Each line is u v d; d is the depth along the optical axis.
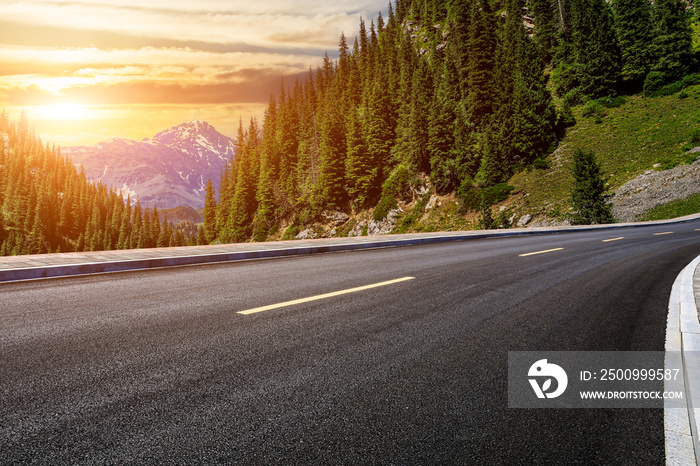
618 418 1.98
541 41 74.62
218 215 116.75
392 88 84.62
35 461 1.50
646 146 48.41
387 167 75.44
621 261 8.30
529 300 4.62
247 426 1.79
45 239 150.75
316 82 127.19
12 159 190.50
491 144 55.69
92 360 2.54
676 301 4.64
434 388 2.26
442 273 6.49
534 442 1.74
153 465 1.50
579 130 56.19
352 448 1.64
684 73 57.84
